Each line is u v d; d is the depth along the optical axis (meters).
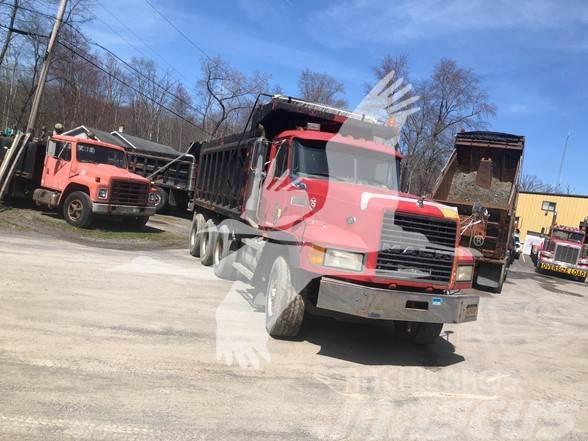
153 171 23.97
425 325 6.84
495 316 10.53
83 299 7.11
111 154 16.39
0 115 42.16
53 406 3.92
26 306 6.46
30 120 18.34
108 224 16.59
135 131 47.56
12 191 16.80
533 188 56.16
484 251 14.05
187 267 10.48
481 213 12.39
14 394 4.05
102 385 4.39
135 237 15.18
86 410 3.91
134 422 3.81
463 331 8.52
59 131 17.27
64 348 5.17
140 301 7.35
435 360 6.45
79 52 33.19
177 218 23.56
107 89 46.12
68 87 43.22
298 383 4.99
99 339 5.56
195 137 39.31
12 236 12.35
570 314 12.43
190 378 4.77
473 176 15.28
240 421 4.04
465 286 6.16
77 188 15.51
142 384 4.51
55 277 8.24
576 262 26.53
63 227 14.85
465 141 15.13
